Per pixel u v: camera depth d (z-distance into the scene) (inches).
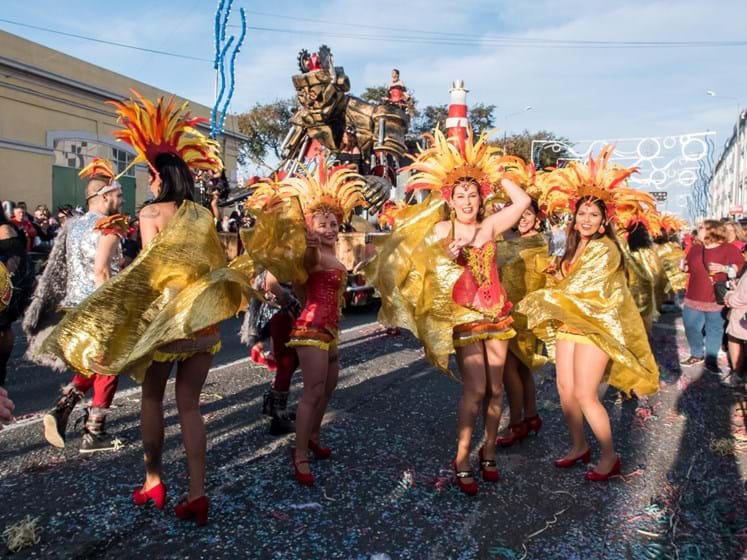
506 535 127.1
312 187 160.9
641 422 202.5
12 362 291.9
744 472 161.0
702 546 123.3
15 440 178.1
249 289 129.5
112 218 165.5
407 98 580.1
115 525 128.1
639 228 274.8
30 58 796.6
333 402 217.6
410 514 135.3
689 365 294.2
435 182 155.0
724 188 1488.7
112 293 123.6
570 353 159.2
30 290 208.2
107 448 170.7
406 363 279.9
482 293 150.3
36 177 815.1
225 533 125.7
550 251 241.0
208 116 1115.3
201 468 128.4
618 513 137.3
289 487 147.3
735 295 251.1
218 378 250.2
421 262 153.9
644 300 221.0
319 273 156.3
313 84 466.9
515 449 177.5
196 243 127.7
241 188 448.8
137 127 132.0
